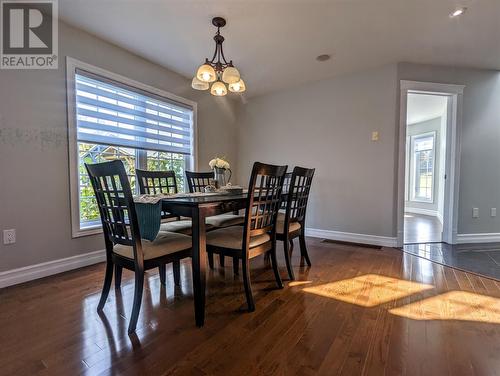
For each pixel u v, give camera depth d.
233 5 2.17
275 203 1.99
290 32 2.57
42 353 1.29
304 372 1.17
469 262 2.70
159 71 3.29
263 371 1.18
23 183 2.17
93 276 2.29
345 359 1.25
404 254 2.99
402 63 3.25
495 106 3.53
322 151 3.80
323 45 2.83
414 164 6.66
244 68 3.38
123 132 2.94
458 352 1.30
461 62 3.27
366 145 3.47
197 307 1.54
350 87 3.56
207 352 1.31
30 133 2.20
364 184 3.50
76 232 2.49
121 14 2.28
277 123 4.20
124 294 1.94
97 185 1.65
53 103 2.34
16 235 2.13
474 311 1.69
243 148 4.57
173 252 1.67
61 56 2.38
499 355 1.28
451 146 3.51
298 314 1.66
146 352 1.30
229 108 4.47
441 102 4.77
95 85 2.67
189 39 2.68
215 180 2.48
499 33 2.61
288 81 3.82
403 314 1.66
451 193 3.51
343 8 2.21
